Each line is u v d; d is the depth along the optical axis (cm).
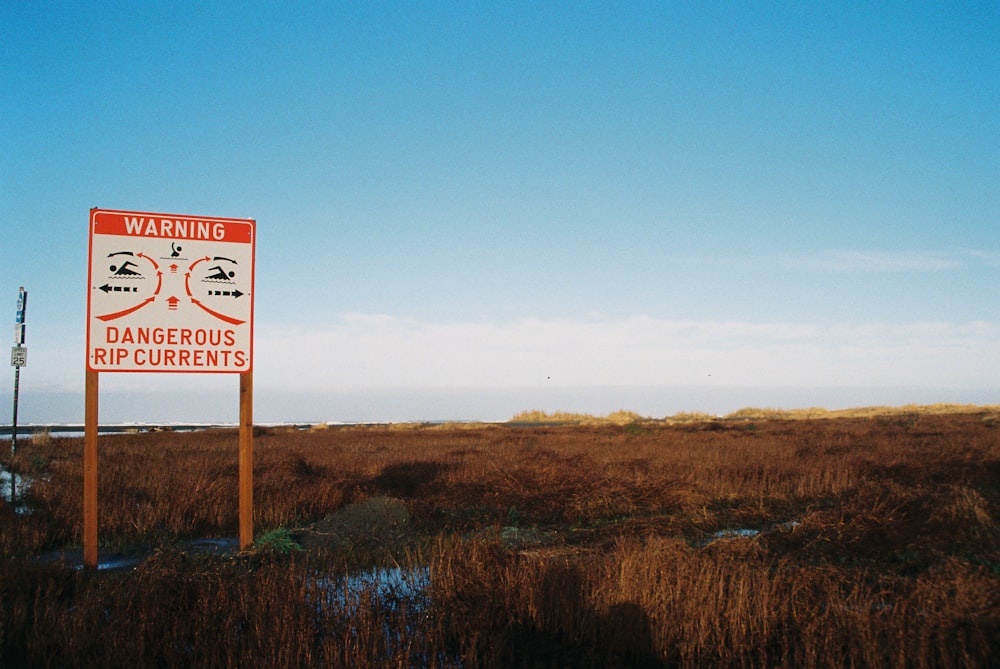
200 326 1031
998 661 591
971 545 994
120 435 4281
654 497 1500
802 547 1016
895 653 601
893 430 3700
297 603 692
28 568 830
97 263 998
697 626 661
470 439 3634
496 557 815
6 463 2422
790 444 2750
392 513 1259
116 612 669
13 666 607
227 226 1047
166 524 1264
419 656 640
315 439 3797
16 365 2544
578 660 644
